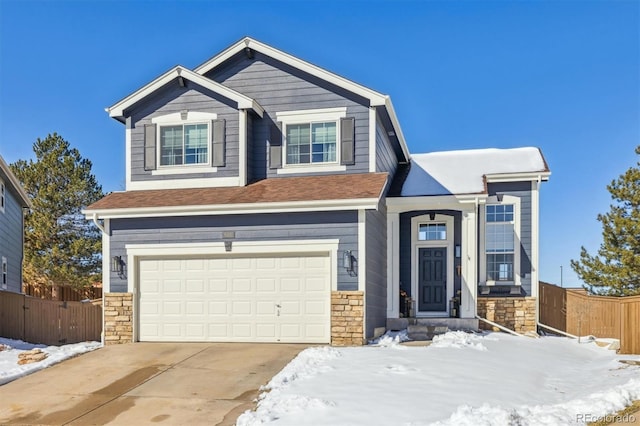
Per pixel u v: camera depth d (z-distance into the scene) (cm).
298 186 1426
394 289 1573
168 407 876
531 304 1684
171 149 1552
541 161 1797
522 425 702
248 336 1366
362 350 1174
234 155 1502
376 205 1284
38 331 1625
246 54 1562
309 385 907
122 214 1404
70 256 2916
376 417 746
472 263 1545
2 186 2108
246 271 1381
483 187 1612
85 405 907
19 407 908
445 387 880
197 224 1402
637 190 2120
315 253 1348
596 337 1556
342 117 1497
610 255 2125
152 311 1416
